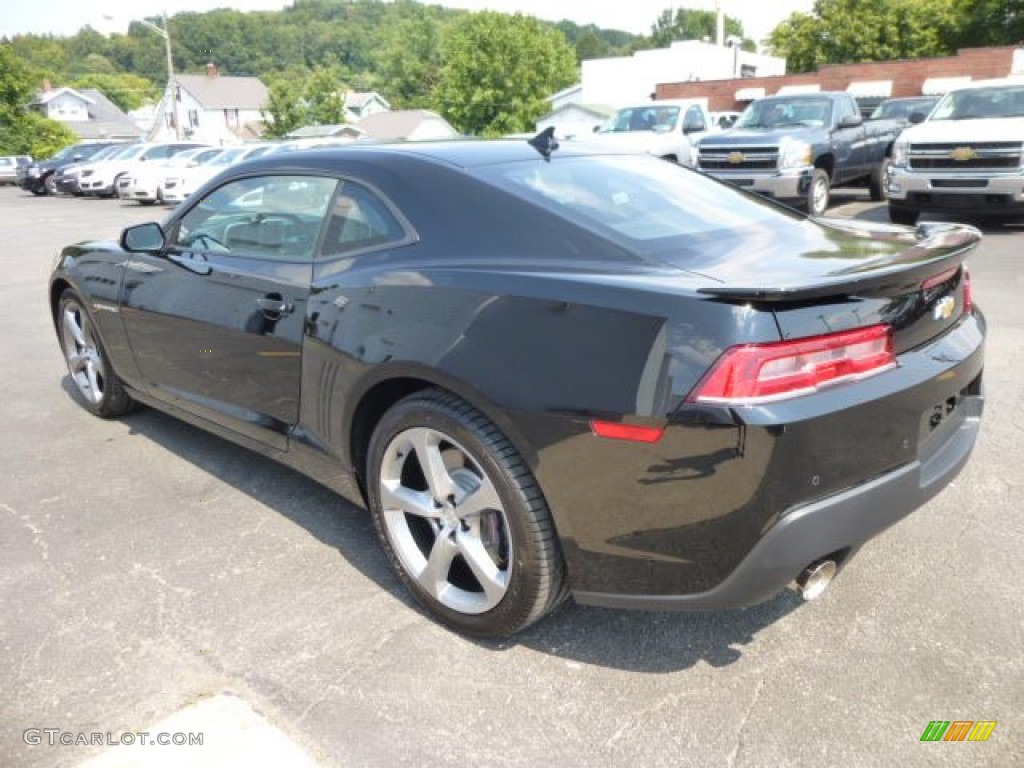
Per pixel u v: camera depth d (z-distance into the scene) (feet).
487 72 224.33
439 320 8.65
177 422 15.96
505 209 9.11
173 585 10.15
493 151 10.55
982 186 33.83
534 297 8.07
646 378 7.34
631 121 49.06
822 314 7.26
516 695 8.18
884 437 7.71
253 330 11.10
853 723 7.73
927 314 8.35
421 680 8.39
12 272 38.29
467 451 8.46
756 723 7.76
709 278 7.77
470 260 8.91
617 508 7.70
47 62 540.11
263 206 11.43
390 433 9.23
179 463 13.93
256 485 13.02
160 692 8.20
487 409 8.18
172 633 9.18
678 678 8.40
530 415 7.90
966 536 10.97
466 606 8.97
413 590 9.56
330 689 8.26
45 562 10.71
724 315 7.09
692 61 150.61
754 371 6.98
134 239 12.92
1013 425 14.74
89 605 9.72
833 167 42.52
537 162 10.34
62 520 11.90
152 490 12.89
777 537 7.22
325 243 10.44
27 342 23.52
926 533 11.07
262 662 8.68
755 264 8.23
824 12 158.10
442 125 258.98
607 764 7.30
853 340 7.40
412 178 9.81
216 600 9.83
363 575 10.38
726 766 7.26
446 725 7.77
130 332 13.92
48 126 184.85
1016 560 10.37
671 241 8.86
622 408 7.43
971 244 8.65
